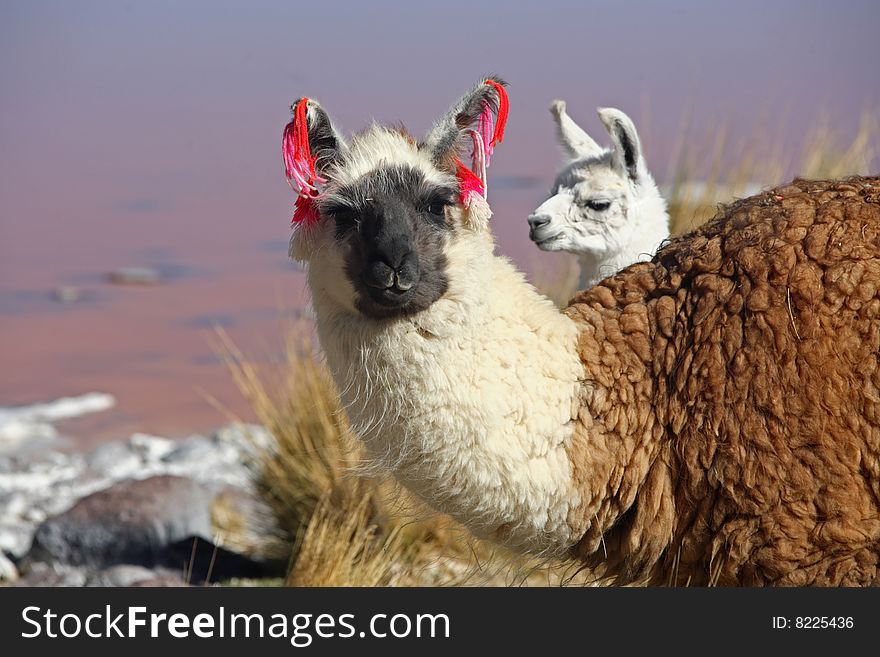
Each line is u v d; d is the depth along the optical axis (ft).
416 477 27.99
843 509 26.14
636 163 43.14
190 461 65.98
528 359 27.71
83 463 67.26
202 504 51.70
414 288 26.61
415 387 27.04
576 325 29.17
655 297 29.50
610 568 29.60
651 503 28.09
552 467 27.66
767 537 26.66
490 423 27.04
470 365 27.14
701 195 57.67
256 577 47.37
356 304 27.27
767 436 26.73
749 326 27.40
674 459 27.96
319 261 27.99
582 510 28.19
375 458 28.71
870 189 28.48
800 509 26.40
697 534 27.81
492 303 27.55
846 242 27.32
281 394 51.16
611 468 28.12
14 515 57.82
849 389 26.30
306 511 47.44
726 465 27.04
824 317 26.73
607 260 43.24
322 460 47.60
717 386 27.37
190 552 48.85
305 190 27.99
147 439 70.44
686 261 29.53
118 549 49.11
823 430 26.35
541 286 57.82
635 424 28.17
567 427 28.02
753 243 28.43
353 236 27.30
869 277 26.73
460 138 29.01
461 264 27.27
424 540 44.65
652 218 43.39
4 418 76.79
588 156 44.80
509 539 28.73
